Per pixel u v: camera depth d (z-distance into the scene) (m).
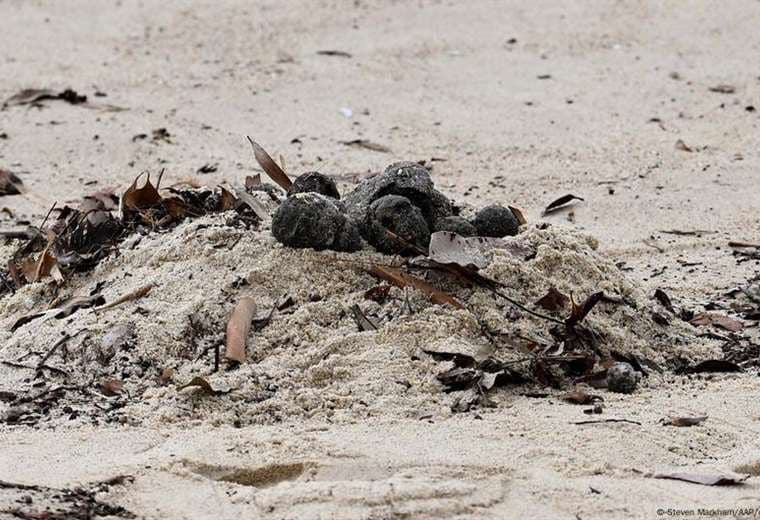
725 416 9.55
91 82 22.08
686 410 9.65
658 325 11.12
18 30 25.34
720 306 12.35
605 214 15.93
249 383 9.77
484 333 10.36
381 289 10.56
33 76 22.33
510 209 12.31
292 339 10.23
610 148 18.80
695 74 22.39
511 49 23.86
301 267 10.73
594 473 8.55
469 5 26.28
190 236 11.25
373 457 8.68
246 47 24.19
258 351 10.14
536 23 25.23
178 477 8.48
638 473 8.59
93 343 10.26
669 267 13.83
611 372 10.07
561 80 22.20
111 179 17.19
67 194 16.48
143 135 19.06
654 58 23.28
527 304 10.70
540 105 20.94
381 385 9.73
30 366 10.16
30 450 8.89
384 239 10.89
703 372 10.57
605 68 22.80
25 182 16.95
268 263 10.76
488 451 8.81
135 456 8.77
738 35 24.33
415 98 21.31
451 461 8.62
